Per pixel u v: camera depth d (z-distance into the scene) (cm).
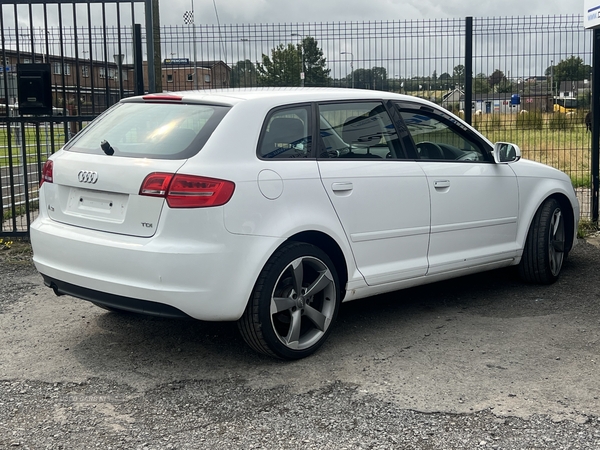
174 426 366
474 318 545
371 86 900
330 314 469
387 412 379
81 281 434
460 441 346
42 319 545
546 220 620
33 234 473
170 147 427
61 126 1188
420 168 524
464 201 552
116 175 425
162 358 463
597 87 891
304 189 447
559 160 963
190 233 404
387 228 498
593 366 443
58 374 437
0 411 384
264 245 423
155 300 406
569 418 371
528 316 549
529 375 429
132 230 418
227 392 408
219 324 532
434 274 538
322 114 479
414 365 447
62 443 348
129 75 929
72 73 908
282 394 405
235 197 412
